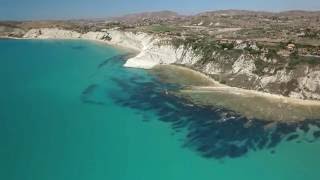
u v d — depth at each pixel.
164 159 57.25
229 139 64.19
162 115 76.25
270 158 57.47
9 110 80.88
